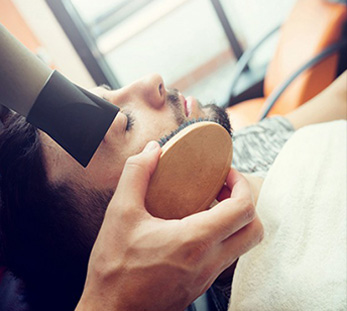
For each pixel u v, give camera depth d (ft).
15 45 1.20
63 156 1.81
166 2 7.86
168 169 1.36
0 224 2.00
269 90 5.59
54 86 1.22
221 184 1.56
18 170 1.88
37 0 5.67
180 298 1.28
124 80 7.86
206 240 1.19
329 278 1.60
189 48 8.43
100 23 7.23
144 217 1.26
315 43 4.53
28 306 2.32
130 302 1.23
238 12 7.33
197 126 1.40
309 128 2.44
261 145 2.98
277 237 1.86
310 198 1.90
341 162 2.00
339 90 3.25
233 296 1.82
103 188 1.78
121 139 1.77
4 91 1.21
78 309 1.29
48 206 1.87
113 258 1.25
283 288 1.70
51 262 2.02
